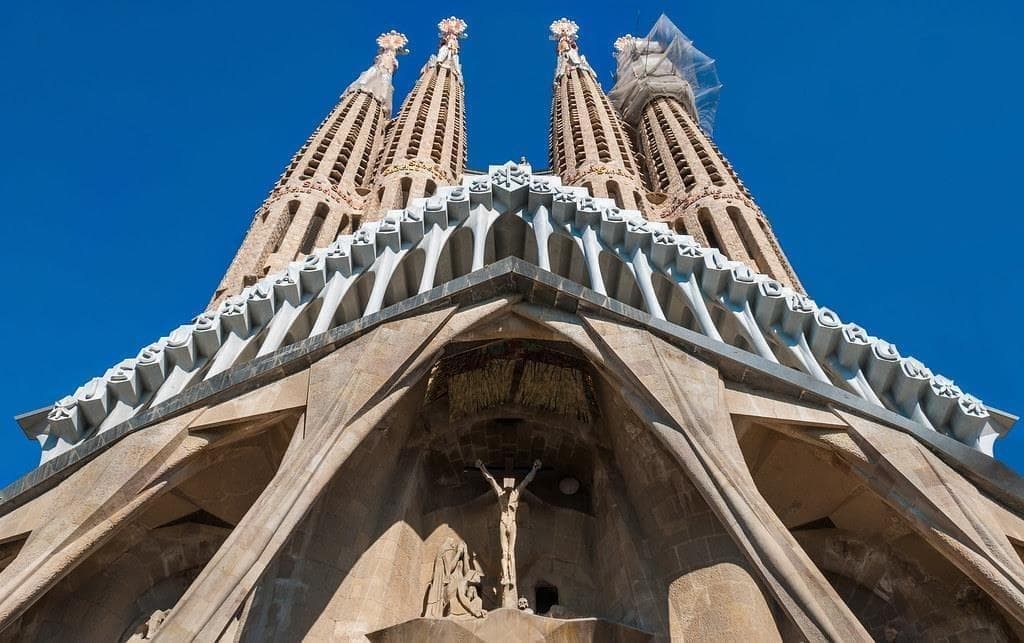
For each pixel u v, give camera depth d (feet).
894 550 55.26
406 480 62.54
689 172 127.54
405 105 159.02
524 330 55.47
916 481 45.57
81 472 45.62
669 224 118.73
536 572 61.77
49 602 50.60
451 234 64.90
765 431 54.54
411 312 52.95
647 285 59.57
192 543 55.57
